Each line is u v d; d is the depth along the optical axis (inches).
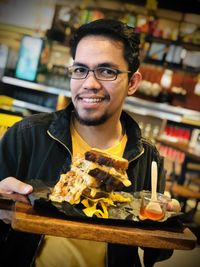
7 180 45.9
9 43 205.2
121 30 46.9
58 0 199.6
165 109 199.9
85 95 46.6
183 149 169.3
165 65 195.9
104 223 41.5
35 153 52.7
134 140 54.8
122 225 42.1
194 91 208.4
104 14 199.6
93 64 46.0
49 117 56.1
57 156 52.2
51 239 49.0
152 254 51.6
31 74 197.5
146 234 40.3
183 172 172.4
